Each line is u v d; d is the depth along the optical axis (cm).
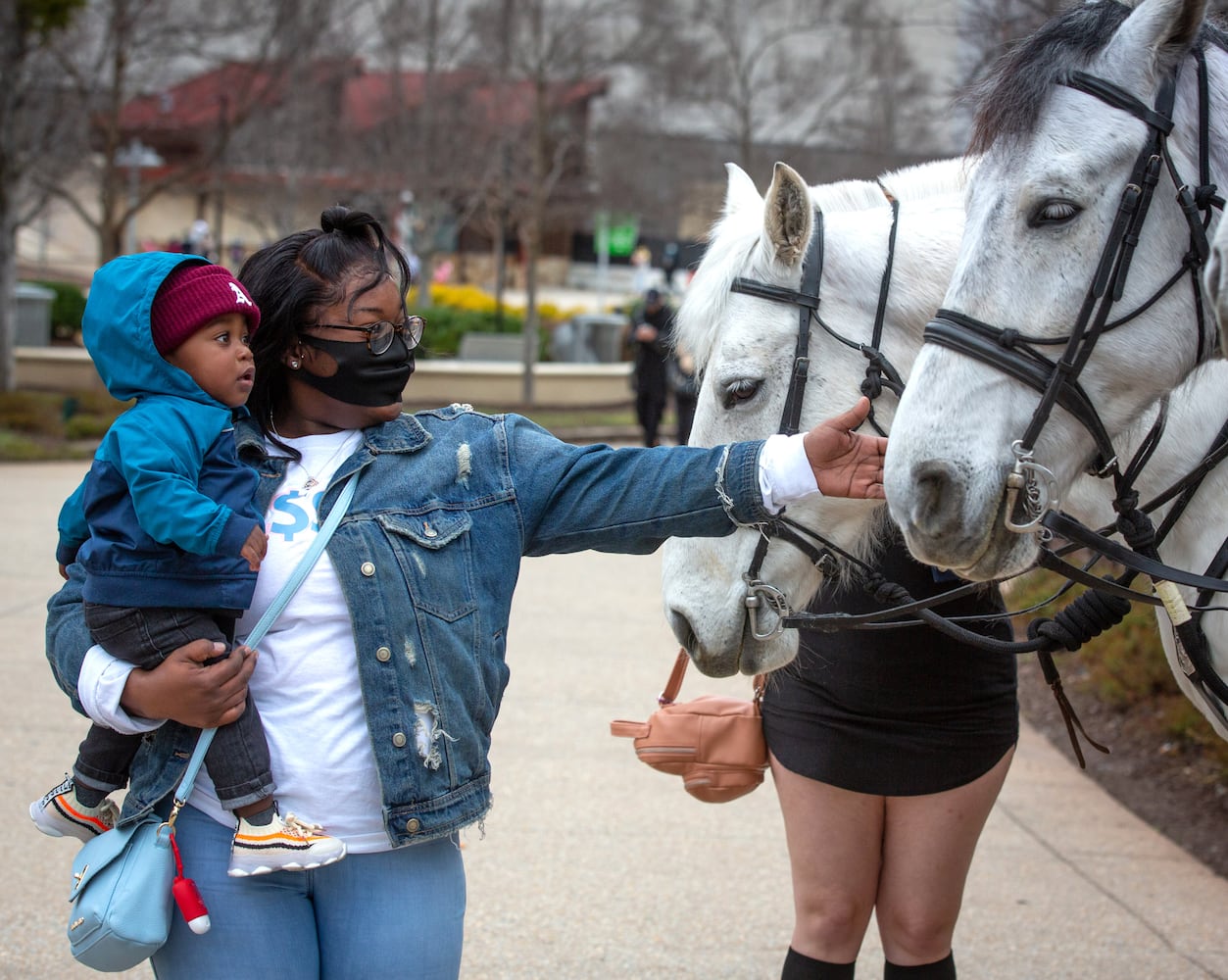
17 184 1702
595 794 507
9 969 358
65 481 1254
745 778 295
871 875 281
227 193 2522
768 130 2211
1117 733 596
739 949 384
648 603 859
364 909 212
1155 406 270
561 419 1859
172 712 199
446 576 215
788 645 281
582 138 2439
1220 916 407
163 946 209
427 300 2573
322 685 211
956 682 272
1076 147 224
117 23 1683
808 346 282
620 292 4000
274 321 215
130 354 204
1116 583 261
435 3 2183
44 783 486
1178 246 228
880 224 291
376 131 2330
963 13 838
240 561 202
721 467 221
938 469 221
